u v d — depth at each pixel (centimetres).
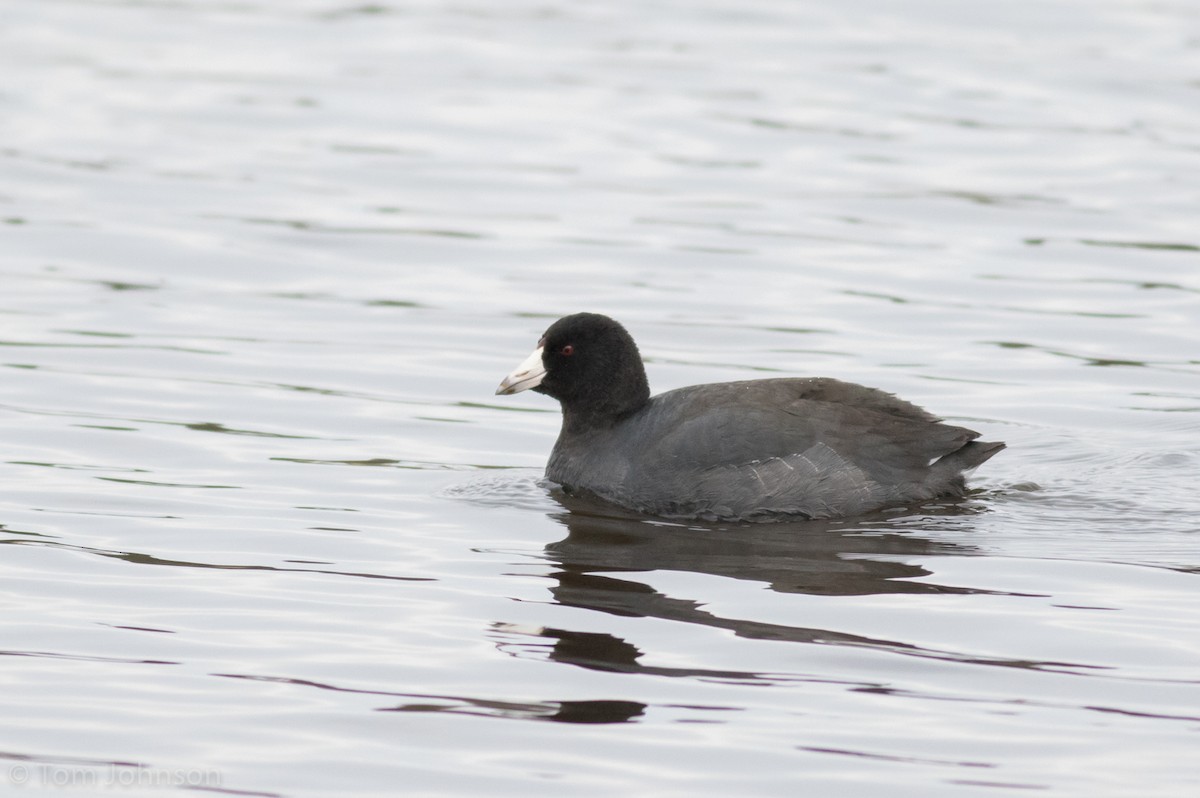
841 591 1171
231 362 1853
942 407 1723
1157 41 3538
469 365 1873
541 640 1070
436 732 937
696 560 1250
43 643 1058
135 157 2747
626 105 3086
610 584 1188
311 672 1017
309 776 885
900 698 980
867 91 3166
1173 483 1464
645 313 2053
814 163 2739
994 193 2572
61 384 1753
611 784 877
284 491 1429
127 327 1978
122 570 1206
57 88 3170
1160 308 2075
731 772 890
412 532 1320
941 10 3822
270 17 3841
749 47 3519
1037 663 1031
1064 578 1200
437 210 2502
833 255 2291
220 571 1209
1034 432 1634
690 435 1416
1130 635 1077
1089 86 3186
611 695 986
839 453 1401
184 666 1025
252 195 2558
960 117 2997
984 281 2183
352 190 2594
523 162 2758
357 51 3512
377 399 1745
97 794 861
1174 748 913
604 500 1435
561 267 2241
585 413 1497
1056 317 2039
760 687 996
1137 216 2458
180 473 1475
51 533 1291
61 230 2361
